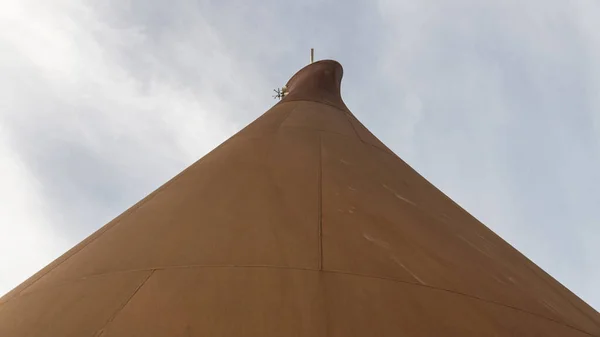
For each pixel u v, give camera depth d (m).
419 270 6.95
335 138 12.37
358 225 7.89
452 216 10.37
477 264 7.97
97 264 7.17
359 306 5.73
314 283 6.06
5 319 6.46
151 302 5.77
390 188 10.22
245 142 11.45
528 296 7.52
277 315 5.41
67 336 5.49
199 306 5.56
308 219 7.80
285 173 9.53
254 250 6.75
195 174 9.93
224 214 7.89
